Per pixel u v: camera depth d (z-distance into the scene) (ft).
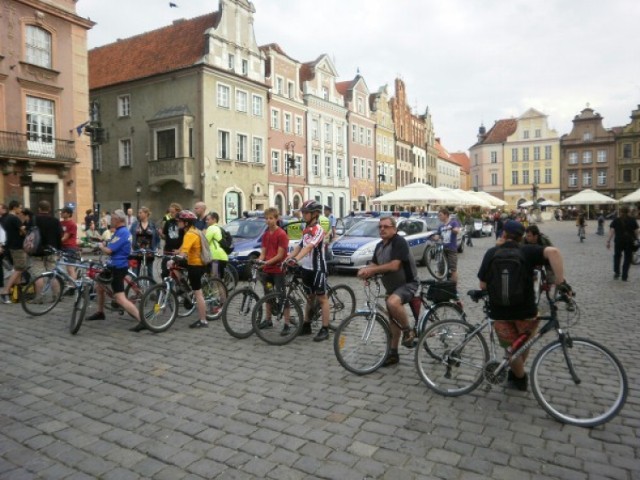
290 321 24.29
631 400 16.71
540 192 285.02
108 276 26.45
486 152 298.56
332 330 25.96
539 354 15.80
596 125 270.05
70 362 21.11
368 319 19.89
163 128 110.32
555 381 15.72
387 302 19.56
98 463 12.81
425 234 57.62
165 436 14.25
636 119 257.96
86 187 88.89
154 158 112.06
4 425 15.05
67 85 85.56
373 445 13.61
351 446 13.55
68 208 35.60
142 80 116.37
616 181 265.13
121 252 25.71
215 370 20.03
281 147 136.56
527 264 16.01
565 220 243.60
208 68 110.32
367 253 48.16
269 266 25.41
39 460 12.98
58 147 83.56
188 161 108.58
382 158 199.82
